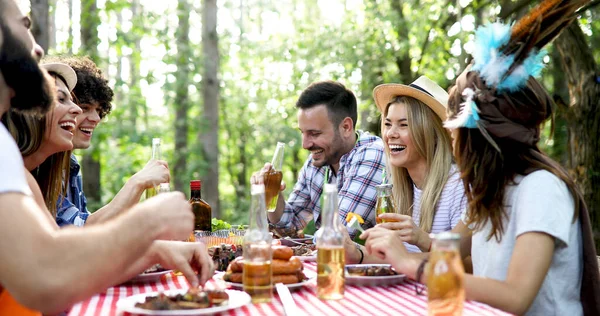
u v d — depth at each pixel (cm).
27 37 165
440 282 156
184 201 163
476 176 213
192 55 1234
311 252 288
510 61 204
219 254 260
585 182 648
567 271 207
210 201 1265
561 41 659
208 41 1277
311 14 1465
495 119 207
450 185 309
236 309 181
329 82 413
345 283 219
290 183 1986
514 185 210
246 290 191
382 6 1130
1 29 160
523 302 192
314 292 206
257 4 1577
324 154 407
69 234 148
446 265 157
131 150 1427
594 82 648
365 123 1202
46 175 320
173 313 170
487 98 208
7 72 162
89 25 1112
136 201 316
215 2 1278
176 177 1300
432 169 313
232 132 1961
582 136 654
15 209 143
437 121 316
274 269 207
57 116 305
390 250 208
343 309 181
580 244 211
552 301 206
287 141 1642
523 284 193
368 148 376
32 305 144
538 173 207
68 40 1102
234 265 215
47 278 142
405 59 1127
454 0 1041
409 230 259
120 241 150
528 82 209
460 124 208
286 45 1338
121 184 1398
